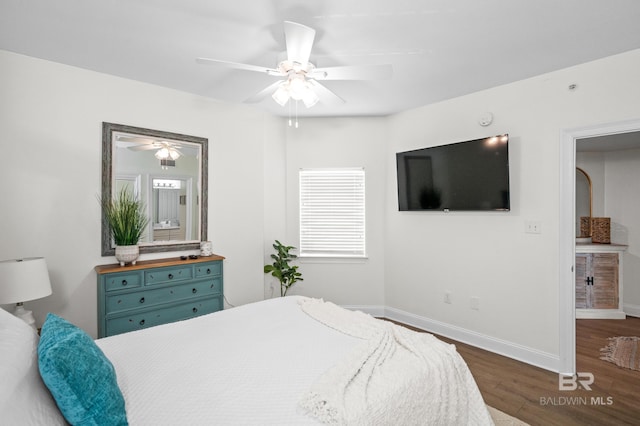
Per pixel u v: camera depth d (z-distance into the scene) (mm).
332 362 1432
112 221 2635
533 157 2732
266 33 2061
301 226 4043
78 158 2576
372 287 3957
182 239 3133
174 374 1326
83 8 1803
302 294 4012
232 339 1686
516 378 2516
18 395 825
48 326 1220
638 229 4125
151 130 2918
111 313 2480
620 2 1733
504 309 2922
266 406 1115
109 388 995
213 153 3328
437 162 3264
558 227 2602
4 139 2295
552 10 1808
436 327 3430
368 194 3932
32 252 2395
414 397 1258
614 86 2338
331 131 3955
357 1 1723
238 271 3523
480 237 3084
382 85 2908
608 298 3951
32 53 2342
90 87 2627
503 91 2900
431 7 1776
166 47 2252
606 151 4355
